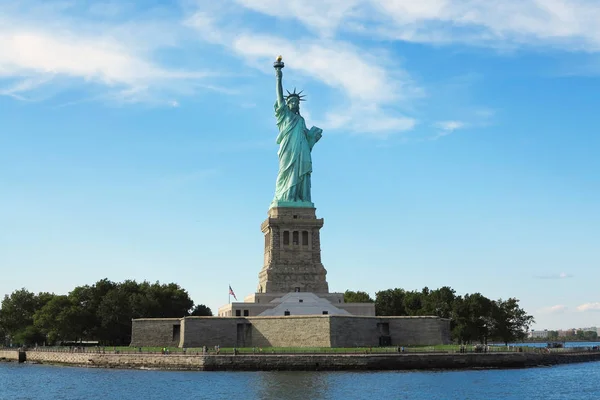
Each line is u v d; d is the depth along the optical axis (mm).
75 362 184625
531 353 171125
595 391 122562
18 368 182500
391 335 183625
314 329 170125
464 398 113500
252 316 182375
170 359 158875
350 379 135500
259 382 131250
